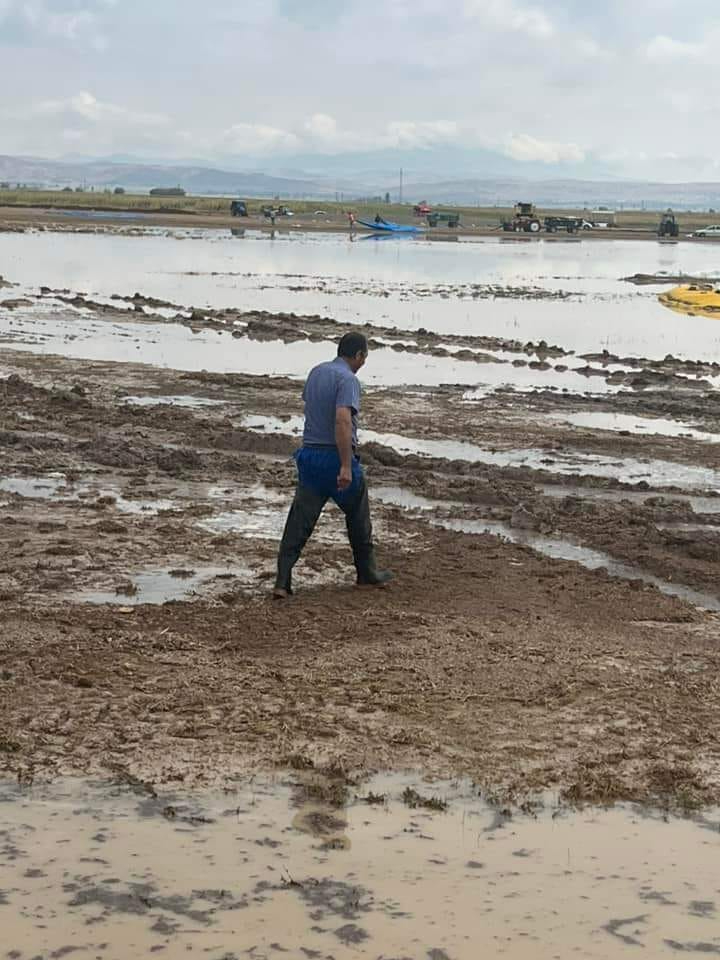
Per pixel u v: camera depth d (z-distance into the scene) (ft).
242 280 138.72
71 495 38.01
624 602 28.40
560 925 13.93
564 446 49.06
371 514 36.27
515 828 16.49
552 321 104.47
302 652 23.90
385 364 73.31
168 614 26.25
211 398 58.08
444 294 127.65
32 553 30.86
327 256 195.21
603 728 20.24
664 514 37.60
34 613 25.86
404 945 13.38
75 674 21.97
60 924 13.56
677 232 336.70
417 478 41.52
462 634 25.26
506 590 29.01
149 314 97.91
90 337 81.97
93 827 16.05
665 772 18.48
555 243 282.56
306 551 31.89
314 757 18.67
